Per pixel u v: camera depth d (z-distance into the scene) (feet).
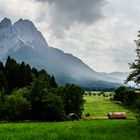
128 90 143.43
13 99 324.39
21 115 326.44
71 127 148.36
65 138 102.06
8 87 461.78
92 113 513.86
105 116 463.83
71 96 422.82
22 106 324.39
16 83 471.21
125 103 142.31
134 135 114.52
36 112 332.80
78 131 128.67
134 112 130.11
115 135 113.60
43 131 125.49
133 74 148.15
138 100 130.52
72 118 363.56
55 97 336.90
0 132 122.62
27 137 102.17
